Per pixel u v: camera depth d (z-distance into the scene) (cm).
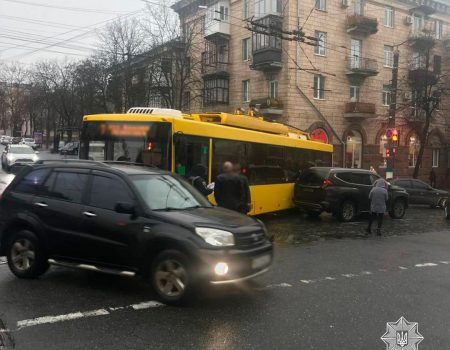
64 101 5178
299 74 2923
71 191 638
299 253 934
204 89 3400
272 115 2933
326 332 484
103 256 597
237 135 1238
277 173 1464
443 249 1036
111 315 519
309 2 2969
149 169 670
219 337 462
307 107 2972
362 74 3192
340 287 672
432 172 3566
